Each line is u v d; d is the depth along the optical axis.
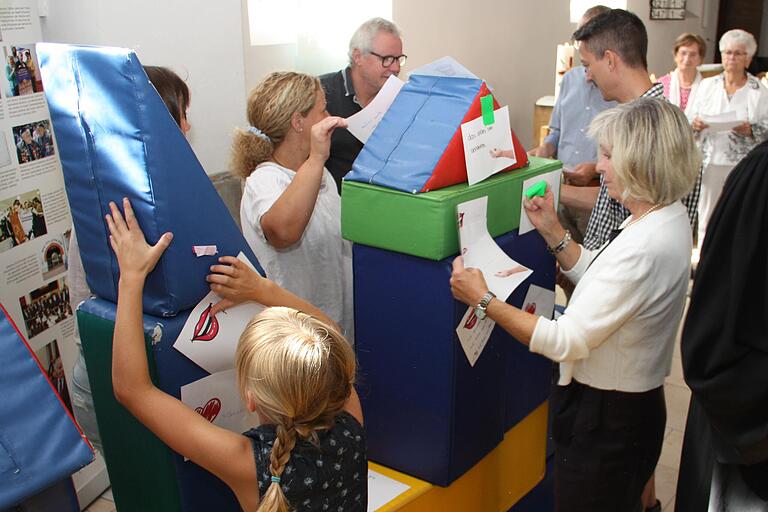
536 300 2.09
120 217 1.40
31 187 2.47
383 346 1.84
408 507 1.77
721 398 1.57
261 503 1.22
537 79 6.27
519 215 1.94
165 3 2.79
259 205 2.05
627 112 1.69
